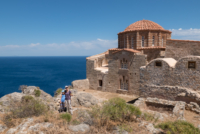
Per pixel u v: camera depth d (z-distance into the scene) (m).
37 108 11.96
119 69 30.31
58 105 17.39
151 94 19.53
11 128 9.13
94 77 34.75
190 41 21.48
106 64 41.66
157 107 17.28
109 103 12.10
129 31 31.58
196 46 21.02
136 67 27.73
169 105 16.31
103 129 9.49
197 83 16.17
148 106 18.00
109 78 32.06
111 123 10.34
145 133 9.41
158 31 30.77
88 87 35.91
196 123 12.74
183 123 9.66
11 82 74.81
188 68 16.80
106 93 31.47
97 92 32.53
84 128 9.32
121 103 11.95
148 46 30.73
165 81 18.53
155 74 19.34
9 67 166.00
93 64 34.75
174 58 23.16
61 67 164.12
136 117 11.87
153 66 19.52
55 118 10.78
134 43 31.53
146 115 12.75
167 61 18.66
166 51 23.97
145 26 32.16
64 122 9.94
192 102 15.77
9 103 14.74
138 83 27.75
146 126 10.34
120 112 11.33
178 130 8.96
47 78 86.81
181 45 22.39
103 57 39.62
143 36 31.33
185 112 15.23
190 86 16.66
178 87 17.25
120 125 10.34
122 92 30.16
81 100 18.17
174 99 17.48
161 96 18.61
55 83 71.69
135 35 31.09
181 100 16.92
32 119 10.37
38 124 9.27
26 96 14.91
